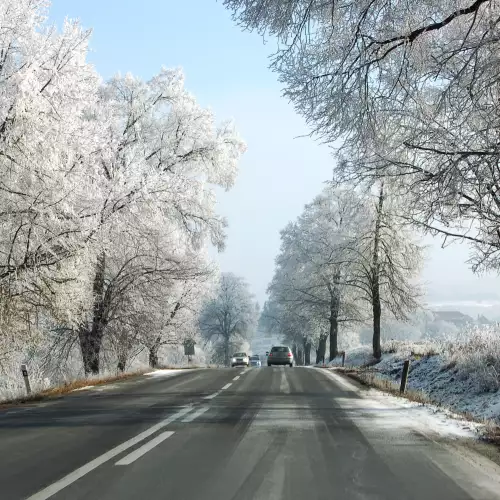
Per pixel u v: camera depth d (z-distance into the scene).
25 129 15.89
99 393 15.54
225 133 30.56
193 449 7.20
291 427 8.99
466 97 10.31
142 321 28.06
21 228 16.59
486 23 10.32
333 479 5.72
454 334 26.44
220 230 29.88
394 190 12.56
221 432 8.50
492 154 9.90
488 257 12.02
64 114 17.41
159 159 28.59
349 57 10.48
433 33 10.96
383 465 6.34
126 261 26.56
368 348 40.09
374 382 18.52
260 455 6.84
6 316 16.80
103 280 26.27
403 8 9.88
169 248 28.80
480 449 7.37
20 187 16.64
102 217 19.98
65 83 17.25
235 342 90.25
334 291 42.53
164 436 8.15
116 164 25.05
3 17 16.98
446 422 9.78
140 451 7.07
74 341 27.45
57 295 17.67
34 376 20.72
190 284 36.81
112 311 27.36
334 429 8.81
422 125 10.91
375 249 32.56
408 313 36.16
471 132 10.72
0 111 15.87
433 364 23.73
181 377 22.06
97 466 6.27
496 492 5.29
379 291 35.38
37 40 17.39
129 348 29.14
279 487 5.41
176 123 29.47
